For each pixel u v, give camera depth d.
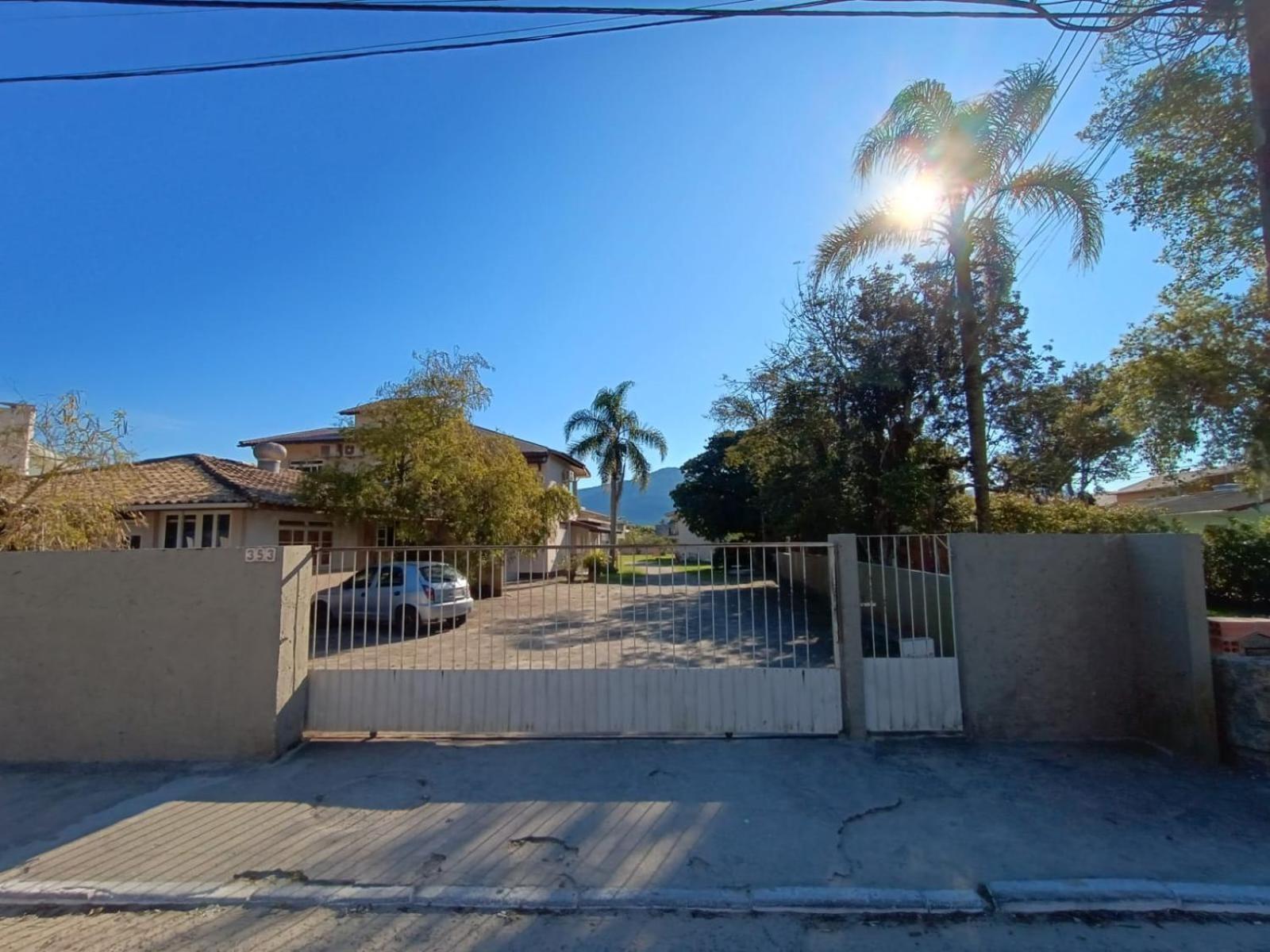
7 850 4.29
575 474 39.16
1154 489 17.23
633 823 4.56
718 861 4.05
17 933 3.46
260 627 6.02
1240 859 3.98
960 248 11.29
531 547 6.83
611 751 5.96
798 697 6.27
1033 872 3.87
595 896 3.69
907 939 3.34
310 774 5.52
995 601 6.19
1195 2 5.40
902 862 4.00
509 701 6.40
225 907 3.68
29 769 5.75
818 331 13.87
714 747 6.02
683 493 37.62
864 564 13.06
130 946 3.34
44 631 6.11
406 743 6.28
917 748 5.91
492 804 4.88
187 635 6.05
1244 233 9.43
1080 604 6.18
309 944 3.34
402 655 7.00
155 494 16.09
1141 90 8.80
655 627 12.39
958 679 6.21
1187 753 5.58
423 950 3.27
